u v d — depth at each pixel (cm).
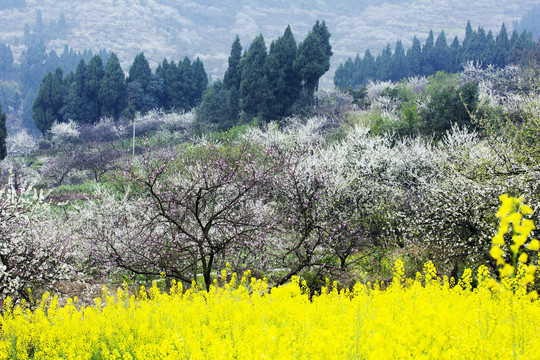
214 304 904
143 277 1895
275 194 1856
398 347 428
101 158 5128
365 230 1889
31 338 930
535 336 528
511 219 350
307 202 1694
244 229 1514
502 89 6138
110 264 1548
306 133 3622
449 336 485
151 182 1468
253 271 1725
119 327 909
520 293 583
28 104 16325
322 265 1557
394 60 11769
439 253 1616
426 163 2412
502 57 9531
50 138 8319
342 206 1992
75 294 1727
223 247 1438
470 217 1560
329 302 851
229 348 571
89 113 9131
